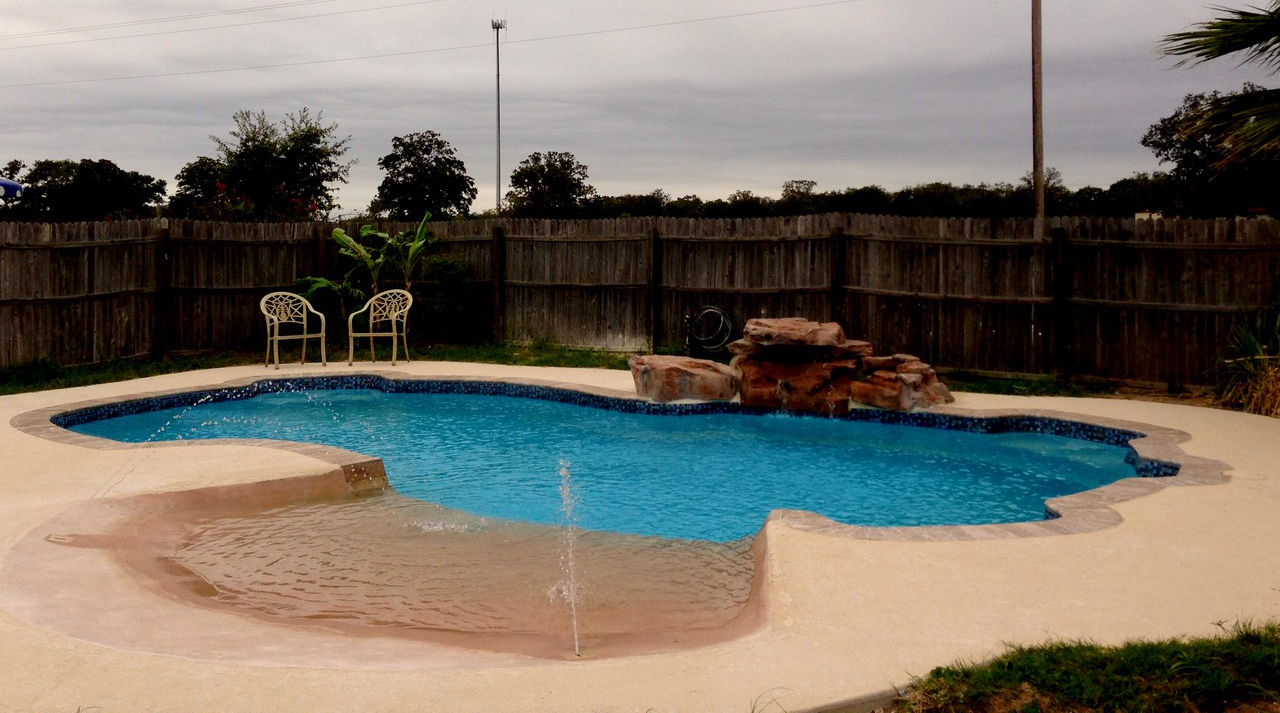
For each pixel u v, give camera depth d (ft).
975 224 36.65
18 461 21.52
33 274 38.42
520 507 21.16
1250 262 32.04
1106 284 34.63
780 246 40.57
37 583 13.12
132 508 17.65
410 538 17.78
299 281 44.29
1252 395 29.25
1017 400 31.71
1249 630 10.64
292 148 70.33
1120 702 9.09
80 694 9.42
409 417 32.30
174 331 43.11
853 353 31.78
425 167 133.39
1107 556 14.15
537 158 131.03
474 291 46.70
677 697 9.36
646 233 42.86
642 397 32.58
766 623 11.86
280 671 10.10
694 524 19.89
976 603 12.12
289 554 16.47
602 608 14.07
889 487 23.48
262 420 31.73
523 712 9.05
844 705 9.20
